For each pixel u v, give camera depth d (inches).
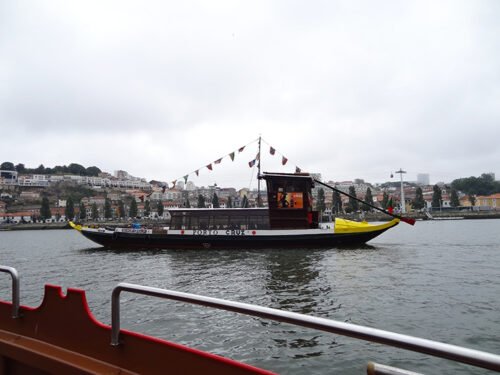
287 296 518.3
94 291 605.3
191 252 1136.8
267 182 1165.7
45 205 6471.5
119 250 1279.5
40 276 789.2
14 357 143.4
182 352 110.0
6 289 653.3
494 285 561.3
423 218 5206.7
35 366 136.5
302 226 1170.6
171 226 1264.8
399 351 321.4
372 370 80.6
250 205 7480.3
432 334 360.8
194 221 1258.0
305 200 1179.9
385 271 705.0
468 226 3016.7
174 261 948.6
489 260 824.9
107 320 434.3
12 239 2933.1
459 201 6363.2
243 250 1139.3
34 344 143.9
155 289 113.0
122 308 479.5
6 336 153.4
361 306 458.6
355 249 1103.6
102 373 120.9
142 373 117.4
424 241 1451.8
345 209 5605.3
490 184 7514.8
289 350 329.4
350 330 78.5
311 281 620.4
